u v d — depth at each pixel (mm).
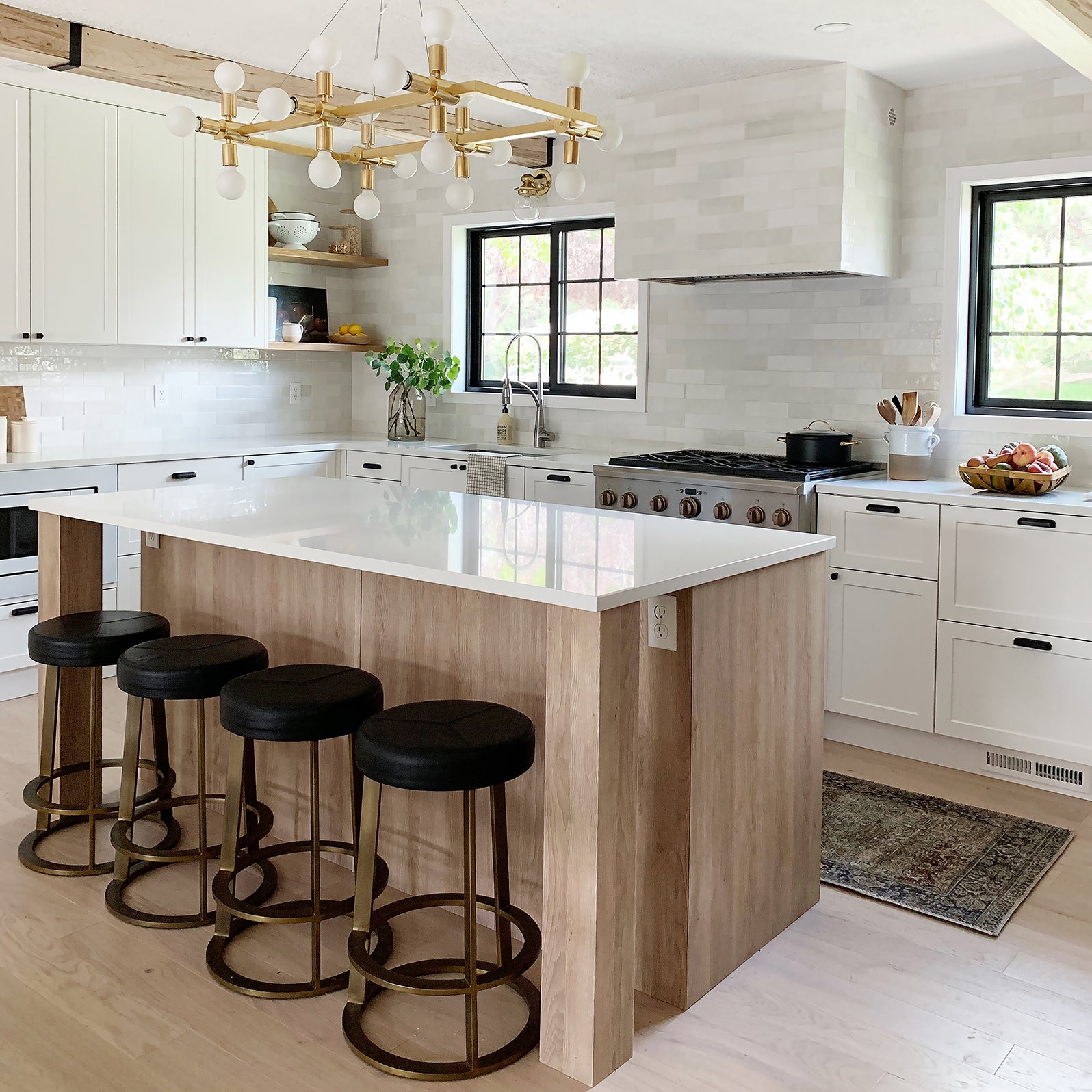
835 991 2613
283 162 6309
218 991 2537
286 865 3213
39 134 4883
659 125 4766
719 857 2598
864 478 4562
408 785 2174
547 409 5984
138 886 3043
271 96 2914
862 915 2996
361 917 2426
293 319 6461
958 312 4570
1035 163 4316
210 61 4383
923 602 4109
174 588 3639
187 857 2830
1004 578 3904
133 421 5812
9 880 3068
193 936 2781
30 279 4918
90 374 5594
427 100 2746
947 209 4547
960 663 4043
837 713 4434
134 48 4160
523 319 6262
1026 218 4531
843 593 4309
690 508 4574
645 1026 2465
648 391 5562
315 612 3199
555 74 4523
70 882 3066
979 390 4684
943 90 4523
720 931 2635
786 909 2914
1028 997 2592
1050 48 3250
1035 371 4574
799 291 4992
